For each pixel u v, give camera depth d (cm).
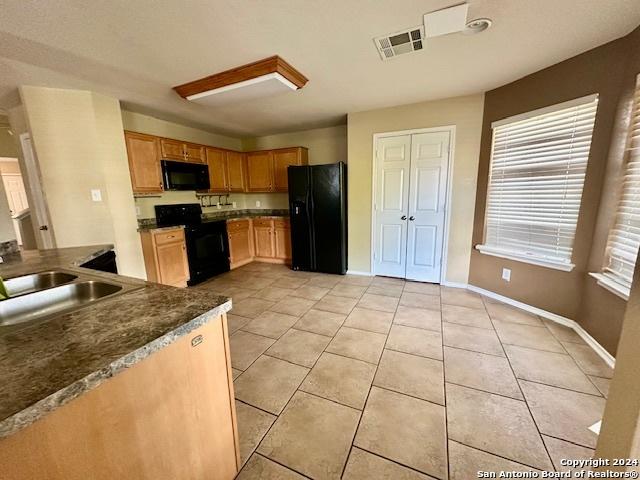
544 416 146
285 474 119
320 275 404
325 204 395
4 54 197
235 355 206
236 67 225
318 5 153
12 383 58
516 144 267
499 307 281
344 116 383
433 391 166
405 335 230
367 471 119
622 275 188
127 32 174
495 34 185
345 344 219
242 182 493
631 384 67
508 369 184
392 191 361
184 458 93
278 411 153
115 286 124
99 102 278
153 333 79
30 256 187
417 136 334
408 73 244
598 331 204
